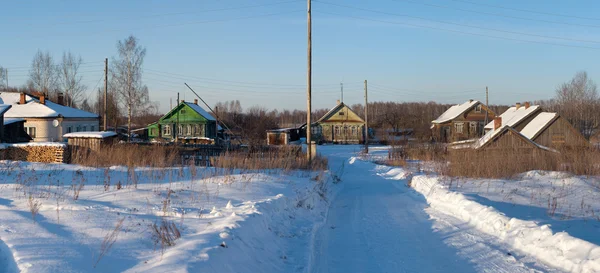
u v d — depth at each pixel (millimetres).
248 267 7160
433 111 119875
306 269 7867
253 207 10555
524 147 30125
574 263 7473
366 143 51656
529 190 16344
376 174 29766
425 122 84812
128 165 19531
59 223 8094
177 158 23844
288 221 11727
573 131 44844
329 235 10867
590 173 20797
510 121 53906
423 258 8648
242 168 21344
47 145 23016
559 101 77750
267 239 9219
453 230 11164
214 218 9477
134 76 51688
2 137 32312
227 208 10586
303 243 9883
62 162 22797
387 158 42000
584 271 7098
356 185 23281
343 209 15211
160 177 16375
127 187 13359
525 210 12086
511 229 10031
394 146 46656
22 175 15461
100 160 21062
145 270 5840
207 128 61906
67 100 64312
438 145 40062
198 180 15875
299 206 13758
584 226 9648
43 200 10344
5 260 6145
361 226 12008
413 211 14430
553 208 12133
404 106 130250
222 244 7230
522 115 53156
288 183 16578
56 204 9820
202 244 7074
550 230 8875
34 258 5949
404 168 28906
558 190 16219
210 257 6523
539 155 23203
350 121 75000
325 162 26953
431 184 18641
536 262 8133
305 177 20016
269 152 25266
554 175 20125
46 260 5902
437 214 13695
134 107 52125
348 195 19094
